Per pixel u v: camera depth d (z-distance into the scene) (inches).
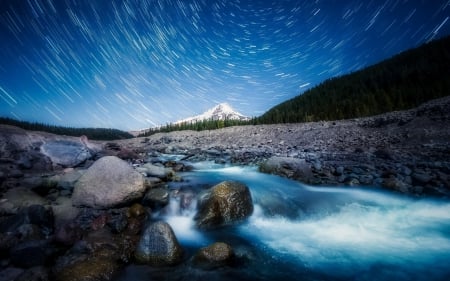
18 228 261.3
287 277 238.2
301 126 1582.2
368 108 2180.1
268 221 361.7
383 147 887.7
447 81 1994.3
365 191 474.3
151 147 1332.4
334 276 242.1
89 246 250.4
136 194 349.7
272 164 593.9
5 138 594.9
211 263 239.5
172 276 227.5
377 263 264.7
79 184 351.9
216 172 622.8
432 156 697.0
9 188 366.3
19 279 199.3
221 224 336.8
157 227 256.4
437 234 326.3
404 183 485.4
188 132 2003.0
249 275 238.4
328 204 410.9
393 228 345.4
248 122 3063.5
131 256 252.1
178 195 374.0
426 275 243.9
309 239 316.8
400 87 2365.9
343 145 989.8
